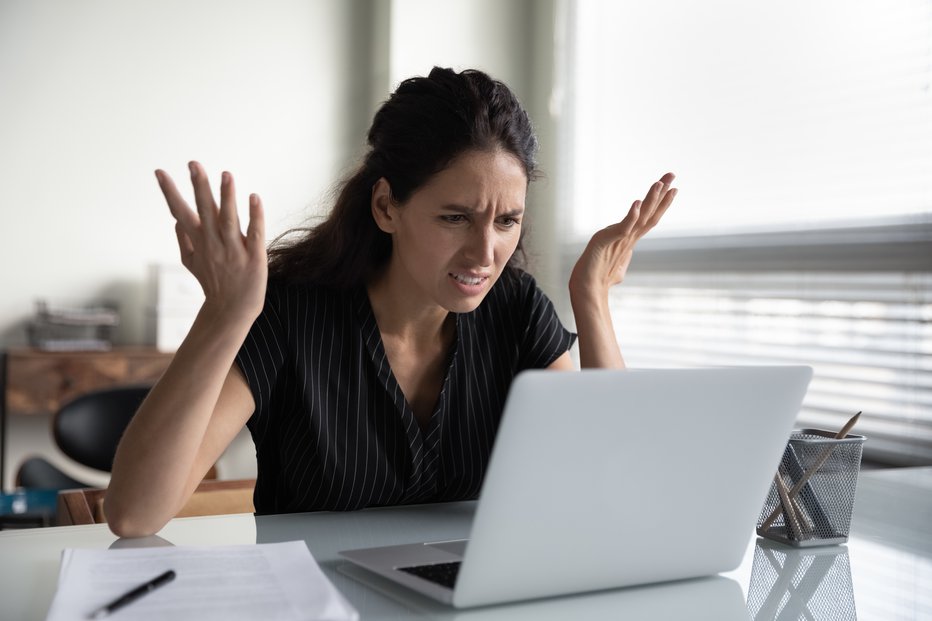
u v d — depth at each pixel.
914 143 2.60
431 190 1.13
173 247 3.92
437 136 1.12
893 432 2.66
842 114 2.82
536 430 0.73
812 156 2.91
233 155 4.00
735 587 0.87
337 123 4.14
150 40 3.87
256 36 4.02
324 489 1.23
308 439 1.23
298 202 4.10
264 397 1.20
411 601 0.80
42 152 3.73
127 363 3.54
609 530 0.81
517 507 0.75
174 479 0.98
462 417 1.31
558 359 1.42
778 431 0.86
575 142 3.96
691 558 0.87
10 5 3.67
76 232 3.79
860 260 2.74
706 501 0.85
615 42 3.76
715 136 3.29
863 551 1.01
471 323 1.34
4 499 2.75
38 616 0.74
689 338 3.41
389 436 1.25
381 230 1.27
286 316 1.24
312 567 0.83
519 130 1.14
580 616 0.78
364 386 1.25
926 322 2.53
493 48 4.09
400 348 1.29
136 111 3.86
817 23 2.90
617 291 3.79
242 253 0.94
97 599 0.73
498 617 0.77
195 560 0.84
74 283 3.79
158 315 3.66
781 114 3.02
